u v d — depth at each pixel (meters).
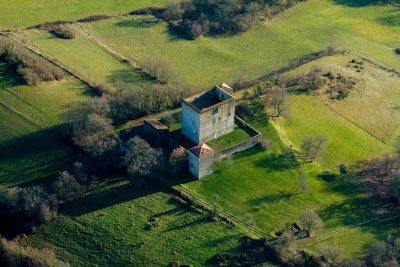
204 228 161.62
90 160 180.50
